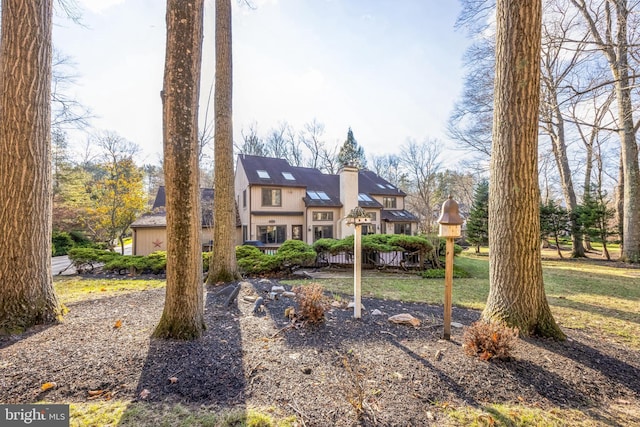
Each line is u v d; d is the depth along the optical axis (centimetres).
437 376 236
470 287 652
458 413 194
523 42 332
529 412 197
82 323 352
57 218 1661
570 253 1491
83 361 248
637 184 1073
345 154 3166
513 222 339
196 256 317
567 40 736
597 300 544
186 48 302
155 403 196
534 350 289
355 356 272
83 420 177
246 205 1666
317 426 178
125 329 330
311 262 844
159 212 1545
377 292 590
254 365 251
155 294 536
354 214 392
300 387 220
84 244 1708
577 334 353
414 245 887
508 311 336
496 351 264
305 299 370
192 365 248
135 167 1672
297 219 1727
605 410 204
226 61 632
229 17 632
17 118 347
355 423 181
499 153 352
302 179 1873
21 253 341
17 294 336
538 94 340
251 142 2673
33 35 358
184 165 307
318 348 290
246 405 197
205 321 368
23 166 348
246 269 773
